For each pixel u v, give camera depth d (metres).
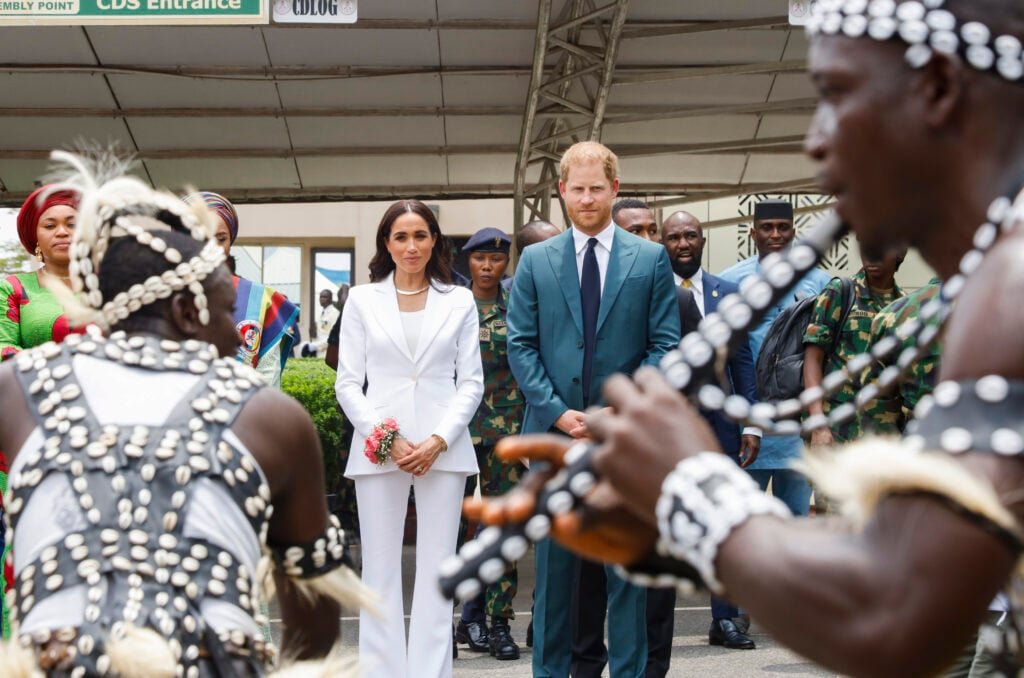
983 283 1.27
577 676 5.39
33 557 2.07
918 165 1.36
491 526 1.42
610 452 1.31
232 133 13.77
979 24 1.32
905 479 1.17
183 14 9.55
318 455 2.34
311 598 2.46
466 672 6.32
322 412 9.45
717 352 1.42
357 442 5.43
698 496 1.25
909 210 1.38
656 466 1.29
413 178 14.84
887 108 1.35
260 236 23.88
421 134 13.94
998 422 1.20
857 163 1.38
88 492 2.09
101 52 12.25
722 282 7.23
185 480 2.12
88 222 2.31
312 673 2.18
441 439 5.35
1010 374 1.21
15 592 2.10
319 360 12.06
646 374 1.36
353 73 12.71
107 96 13.01
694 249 7.10
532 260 5.38
